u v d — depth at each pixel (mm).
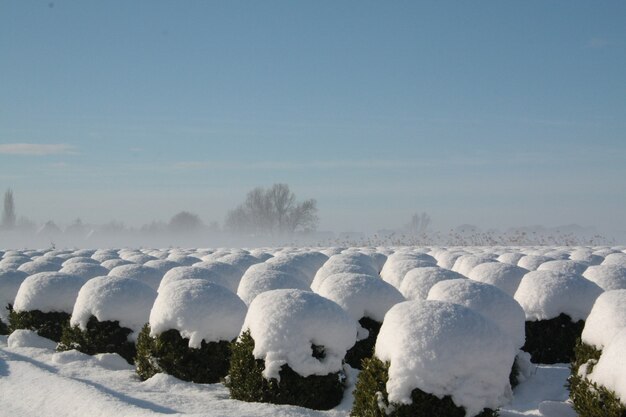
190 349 9648
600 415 6465
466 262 15055
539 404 8281
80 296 11734
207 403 8328
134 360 10750
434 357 6812
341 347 8453
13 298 15281
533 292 11094
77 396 8219
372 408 7000
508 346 7125
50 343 12938
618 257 17125
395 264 13586
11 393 8766
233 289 14375
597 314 8031
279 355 8234
